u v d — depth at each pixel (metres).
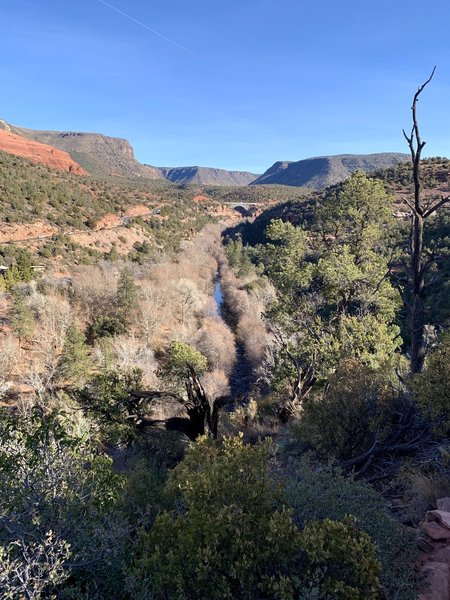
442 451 4.89
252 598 2.56
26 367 31.69
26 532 2.66
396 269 25.00
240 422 12.09
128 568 2.82
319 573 2.59
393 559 2.91
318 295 15.39
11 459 3.57
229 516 2.81
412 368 7.68
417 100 7.16
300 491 3.39
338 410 6.02
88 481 3.65
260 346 39.19
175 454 11.27
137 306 45.78
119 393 13.10
